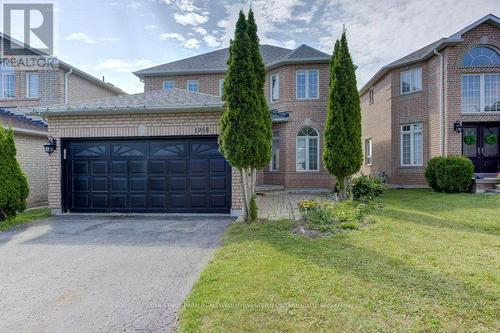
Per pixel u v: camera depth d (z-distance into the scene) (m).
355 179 11.15
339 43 10.35
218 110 8.89
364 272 4.00
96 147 9.55
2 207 8.18
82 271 4.64
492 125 13.84
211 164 9.21
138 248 5.76
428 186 14.37
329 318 2.95
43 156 12.73
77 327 3.13
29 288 4.06
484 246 5.11
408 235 5.85
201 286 3.80
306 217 7.37
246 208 7.54
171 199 9.32
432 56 14.23
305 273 3.98
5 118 12.50
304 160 15.39
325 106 15.25
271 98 16.39
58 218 8.79
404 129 15.85
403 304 3.18
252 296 3.40
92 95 18.70
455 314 2.98
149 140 9.40
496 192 11.84
